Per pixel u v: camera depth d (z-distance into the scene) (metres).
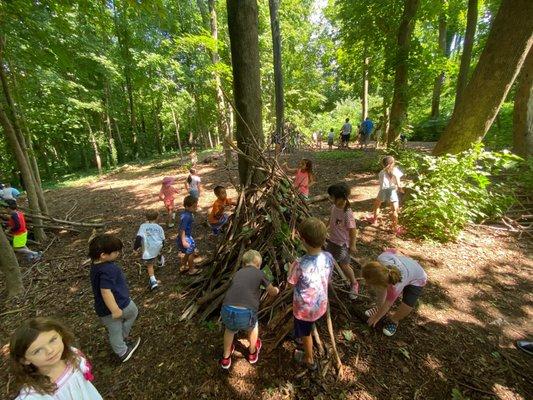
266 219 3.45
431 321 2.93
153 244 3.84
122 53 17.14
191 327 3.07
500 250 4.18
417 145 14.30
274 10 10.56
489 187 5.74
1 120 5.95
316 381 2.37
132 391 2.44
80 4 4.93
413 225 4.82
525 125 7.30
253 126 4.45
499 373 2.37
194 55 15.52
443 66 10.41
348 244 3.19
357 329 2.86
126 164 19.44
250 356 2.55
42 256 5.55
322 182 8.11
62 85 12.19
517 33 4.62
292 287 3.00
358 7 10.37
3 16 5.23
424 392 2.24
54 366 1.41
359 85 22.33
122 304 2.57
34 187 6.59
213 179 10.51
